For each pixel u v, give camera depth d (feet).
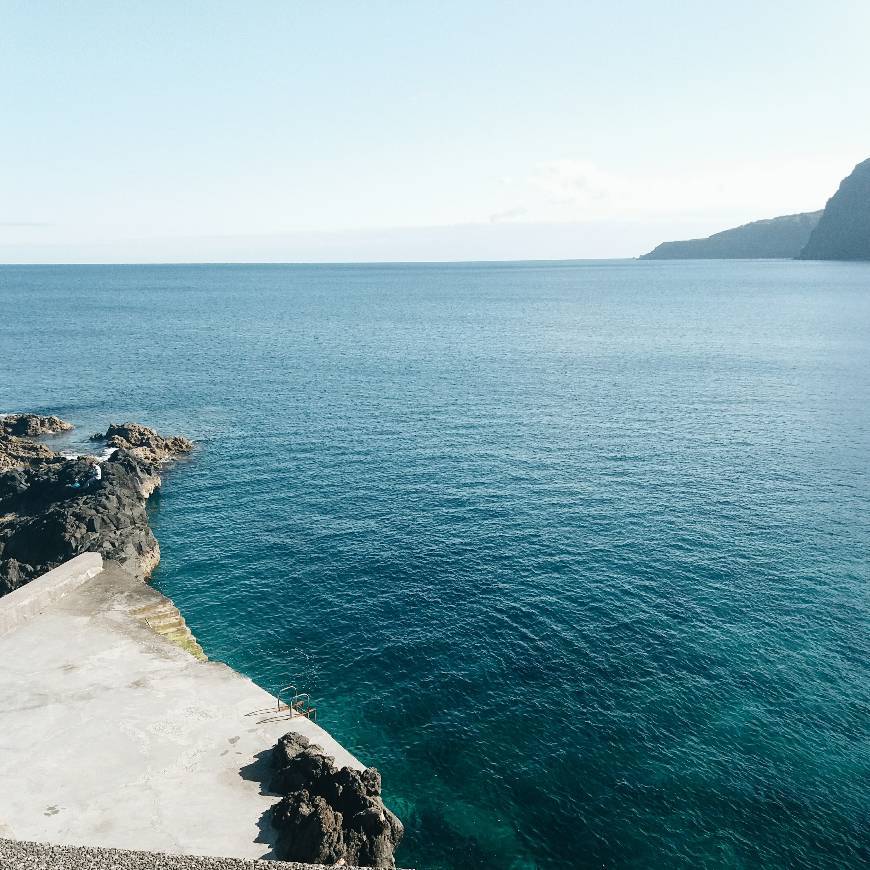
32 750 75.10
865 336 419.95
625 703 96.37
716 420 236.22
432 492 171.83
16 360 361.92
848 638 110.52
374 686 100.42
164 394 285.43
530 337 449.89
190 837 65.05
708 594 122.93
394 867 68.69
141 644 95.91
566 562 134.82
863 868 72.84
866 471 183.93
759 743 89.15
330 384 300.40
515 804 80.64
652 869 72.90
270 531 151.94
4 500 163.63
